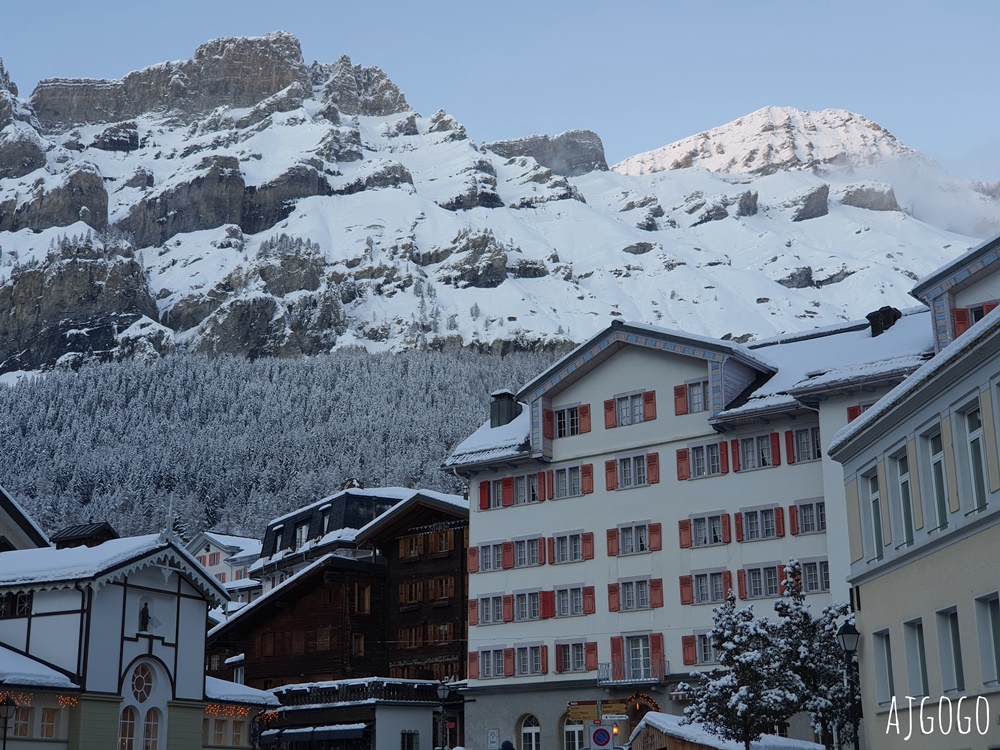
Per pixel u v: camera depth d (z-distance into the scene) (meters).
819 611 58.66
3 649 50.88
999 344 27.53
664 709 63.06
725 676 41.88
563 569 68.94
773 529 61.28
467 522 77.31
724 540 62.69
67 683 49.69
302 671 79.44
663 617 64.25
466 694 71.31
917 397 31.66
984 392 28.44
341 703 71.88
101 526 60.81
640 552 66.00
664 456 66.00
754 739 41.75
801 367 62.75
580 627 67.44
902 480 33.88
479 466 73.00
